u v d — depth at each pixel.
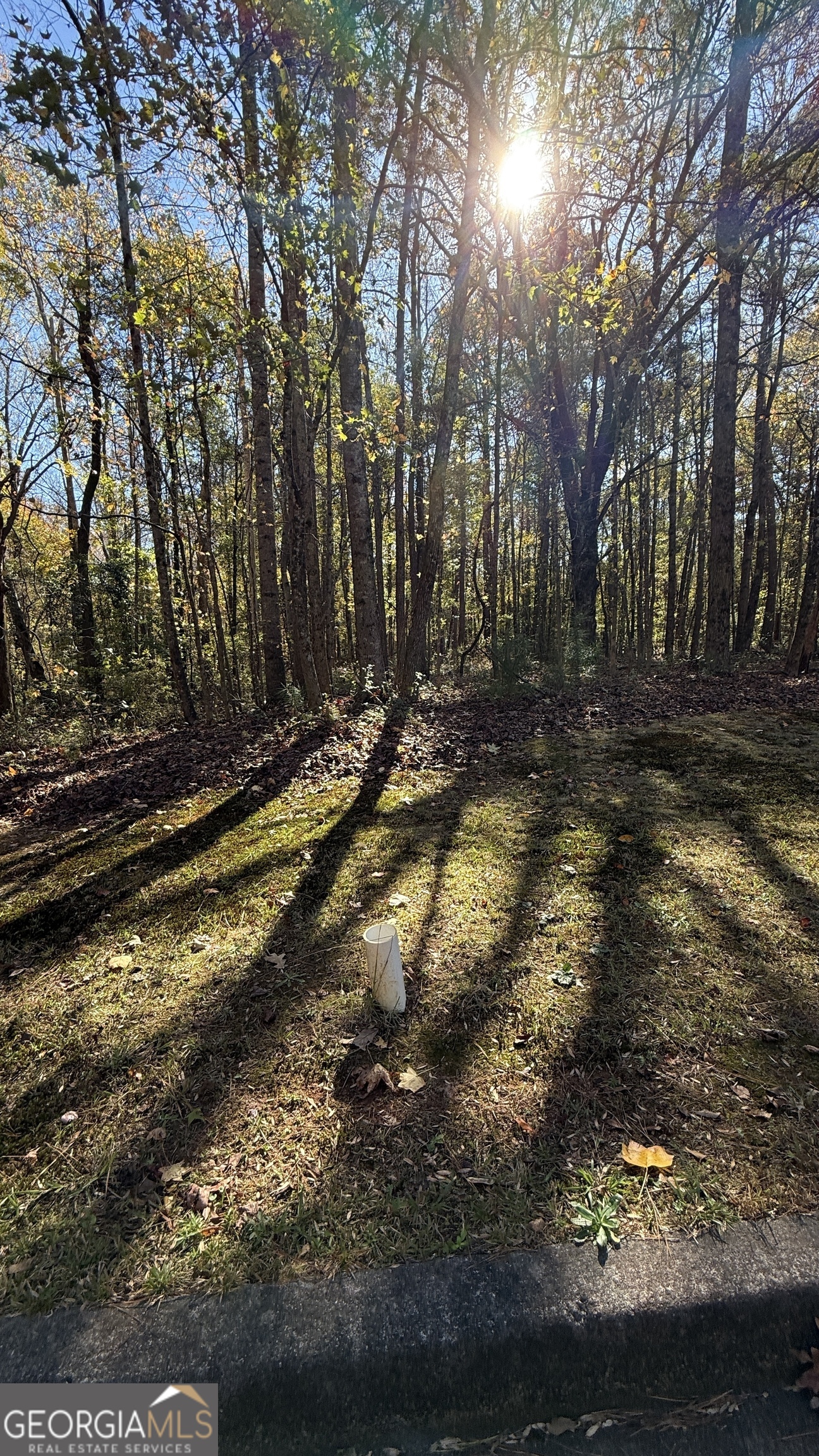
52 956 2.91
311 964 2.67
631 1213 1.55
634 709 7.46
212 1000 2.48
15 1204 1.69
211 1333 1.36
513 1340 1.34
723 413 10.29
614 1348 1.34
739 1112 1.83
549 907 3.00
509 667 8.93
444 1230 1.54
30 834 4.67
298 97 5.12
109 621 12.38
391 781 5.12
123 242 6.04
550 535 15.55
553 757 5.53
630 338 11.30
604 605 16.92
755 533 16.75
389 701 7.87
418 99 6.23
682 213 9.84
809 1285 1.39
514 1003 2.35
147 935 3.02
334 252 5.45
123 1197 1.69
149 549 13.59
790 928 2.75
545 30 6.55
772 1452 1.24
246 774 5.60
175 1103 2.00
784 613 22.17
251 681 12.16
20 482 11.08
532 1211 1.57
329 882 3.39
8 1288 1.47
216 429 11.80
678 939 2.69
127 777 5.97
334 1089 2.00
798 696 7.78
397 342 11.29
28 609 14.73
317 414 7.71
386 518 16.14
